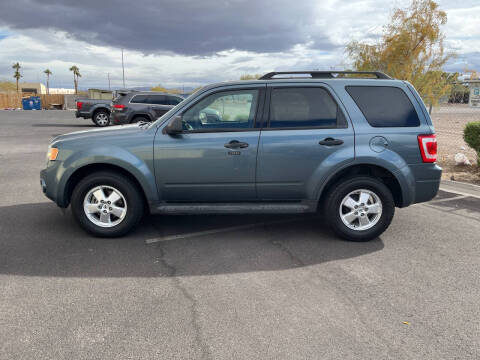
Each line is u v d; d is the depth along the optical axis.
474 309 3.18
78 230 5.02
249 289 3.49
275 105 4.58
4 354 2.57
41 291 3.42
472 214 5.80
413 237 4.86
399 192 4.71
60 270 3.85
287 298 3.33
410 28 10.55
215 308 3.16
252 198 4.69
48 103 45.28
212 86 4.63
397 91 4.64
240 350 2.63
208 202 4.74
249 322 2.96
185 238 4.80
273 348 2.65
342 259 4.18
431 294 3.42
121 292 3.42
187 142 4.52
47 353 2.58
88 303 3.22
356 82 4.63
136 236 4.85
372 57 11.44
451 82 11.88
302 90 4.59
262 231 5.08
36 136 15.55
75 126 20.14
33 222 5.30
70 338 2.74
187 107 4.61
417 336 2.80
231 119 4.61
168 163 4.54
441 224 5.35
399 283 3.63
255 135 4.52
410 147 4.54
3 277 3.68
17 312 3.07
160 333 2.81
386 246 4.56
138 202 4.66
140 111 14.12
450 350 2.65
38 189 7.17
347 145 4.49
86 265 3.98
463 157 9.26
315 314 3.08
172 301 3.27
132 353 2.59
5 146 12.77
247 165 4.54
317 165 4.52
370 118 4.56
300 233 5.01
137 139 4.55
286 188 4.60
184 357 2.55
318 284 3.60
